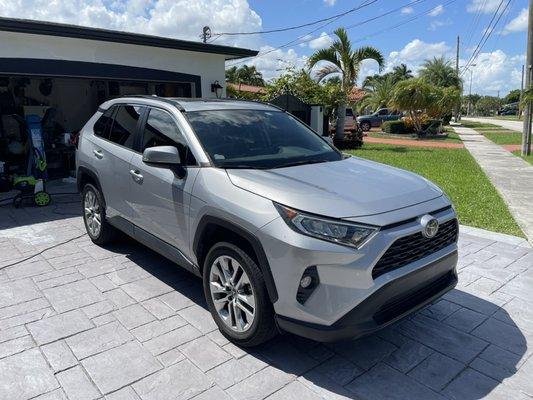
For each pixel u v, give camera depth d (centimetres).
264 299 300
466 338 348
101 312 382
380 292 273
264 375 299
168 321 368
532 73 1600
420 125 2781
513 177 1122
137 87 1285
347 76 1898
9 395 278
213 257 336
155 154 352
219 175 335
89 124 539
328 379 296
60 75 895
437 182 1013
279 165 364
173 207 370
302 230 274
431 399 279
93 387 286
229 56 1215
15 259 504
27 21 784
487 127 4141
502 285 445
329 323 274
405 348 334
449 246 329
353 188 315
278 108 484
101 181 486
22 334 347
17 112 1173
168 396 278
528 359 322
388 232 278
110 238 529
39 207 753
